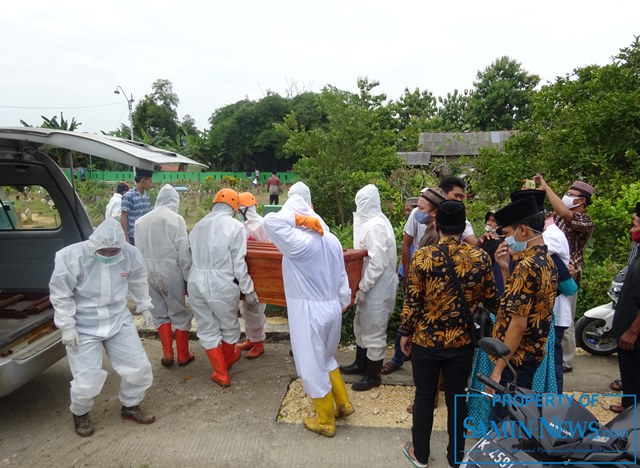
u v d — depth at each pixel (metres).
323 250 3.91
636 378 3.88
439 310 3.21
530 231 3.06
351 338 5.93
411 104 39.41
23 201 5.35
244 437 3.96
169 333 5.21
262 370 5.19
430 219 4.26
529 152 9.91
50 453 3.74
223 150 53.47
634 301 3.81
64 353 4.32
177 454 3.73
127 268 4.11
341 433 4.02
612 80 9.16
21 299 5.26
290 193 5.11
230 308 4.78
